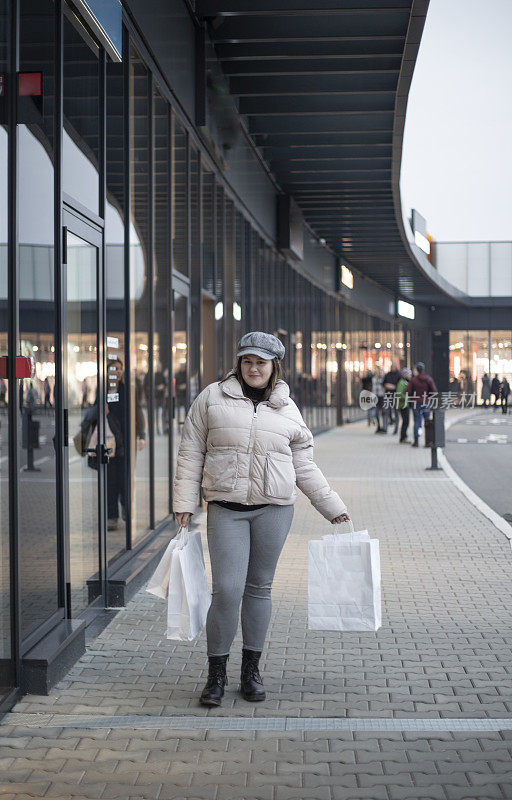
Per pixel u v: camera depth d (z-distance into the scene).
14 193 4.53
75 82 5.91
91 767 3.82
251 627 4.70
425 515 11.02
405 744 4.08
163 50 8.61
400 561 8.17
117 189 7.20
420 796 3.57
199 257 11.27
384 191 18.58
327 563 4.68
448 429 31.17
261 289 17.23
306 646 5.59
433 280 35.75
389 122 13.85
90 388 6.15
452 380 49.94
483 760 3.91
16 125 4.55
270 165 16.70
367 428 30.58
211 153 11.65
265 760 3.90
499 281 48.78
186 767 3.83
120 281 7.27
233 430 4.56
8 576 4.54
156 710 4.48
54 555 5.29
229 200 13.87
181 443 4.70
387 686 4.85
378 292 38.16
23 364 4.54
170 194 9.38
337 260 29.02
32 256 4.91
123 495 7.34
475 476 16.34
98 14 5.66
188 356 10.66
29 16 4.87
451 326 50.22
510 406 45.56
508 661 5.27
